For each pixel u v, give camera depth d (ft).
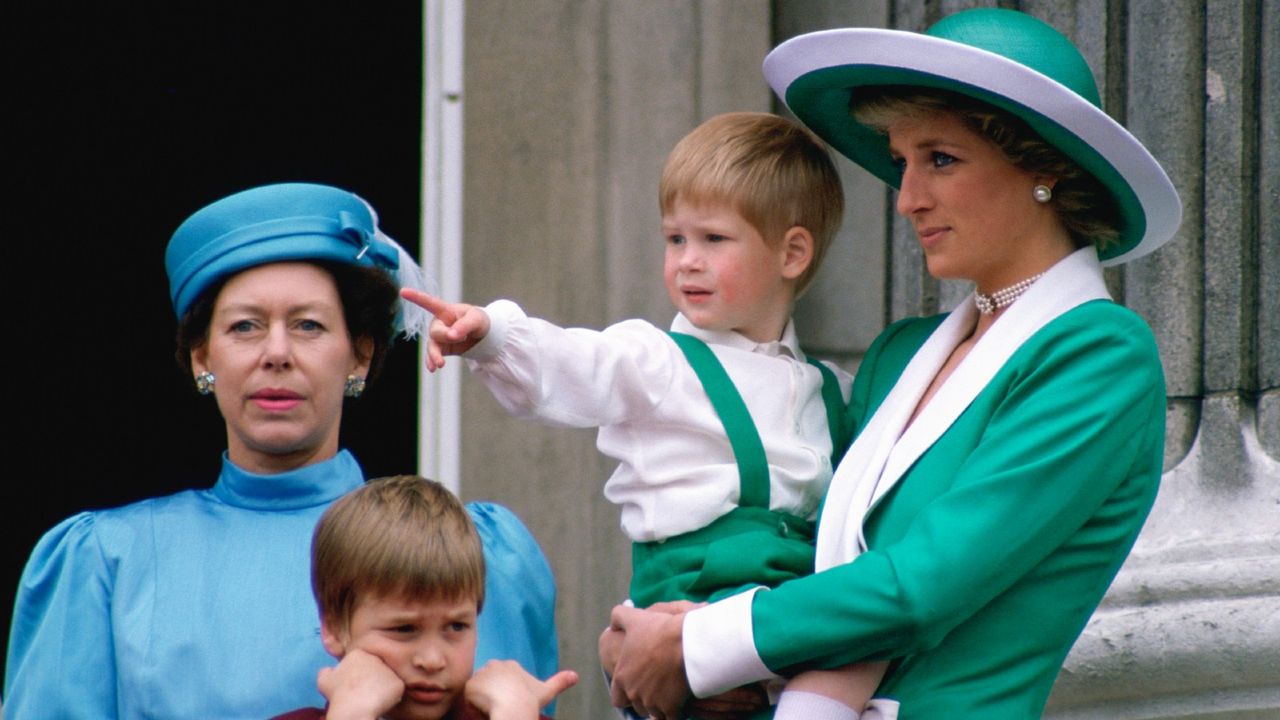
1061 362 35.45
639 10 61.87
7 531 69.72
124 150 69.92
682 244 40.96
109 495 70.28
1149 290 53.36
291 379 40.60
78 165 69.72
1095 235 38.04
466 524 36.35
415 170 69.87
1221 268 52.34
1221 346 52.26
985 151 36.78
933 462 36.04
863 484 36.86
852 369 60.64
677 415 39.34
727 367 40.22
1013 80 35.45
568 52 61.72
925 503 35.76
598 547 60.49
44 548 41.63
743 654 35.09
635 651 36.50
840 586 34.55
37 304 69.72
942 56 35.83
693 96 61.93
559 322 61.11
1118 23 54.54
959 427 36.06
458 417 60.85
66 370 69.92
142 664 39.37
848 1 61.11
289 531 41.34
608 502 60.64
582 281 61.16
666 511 38.99
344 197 42.22
